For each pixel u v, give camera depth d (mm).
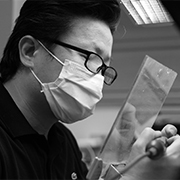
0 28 1795
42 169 1206
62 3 1223
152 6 1319
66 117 1267
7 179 1055
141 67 1006
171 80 1113
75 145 1598
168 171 923
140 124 1021
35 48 1246
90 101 1245
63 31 1218
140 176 940
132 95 980
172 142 991
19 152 1146
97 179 945
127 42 2785
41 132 1287
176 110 2484
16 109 1215
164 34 2588
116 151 976
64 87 1217
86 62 1222
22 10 1300
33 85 1242
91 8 1221
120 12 1316
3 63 1312
